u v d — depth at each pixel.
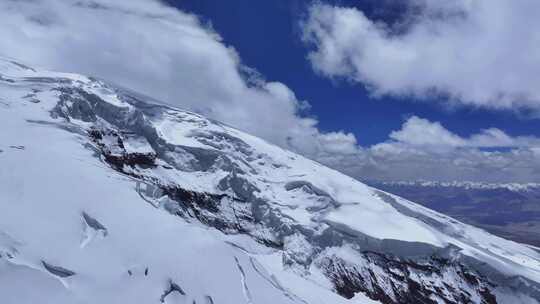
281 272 106.94
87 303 29.66
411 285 147.50
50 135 79.44
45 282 29.06
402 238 154.88
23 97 113.19
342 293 138.38
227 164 180.38
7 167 42.47
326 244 159.38
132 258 36.97
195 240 46.31
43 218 35.78
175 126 198.62
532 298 149.50
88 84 162.12
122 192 50.62
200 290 39.06
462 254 157.00
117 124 160.88
